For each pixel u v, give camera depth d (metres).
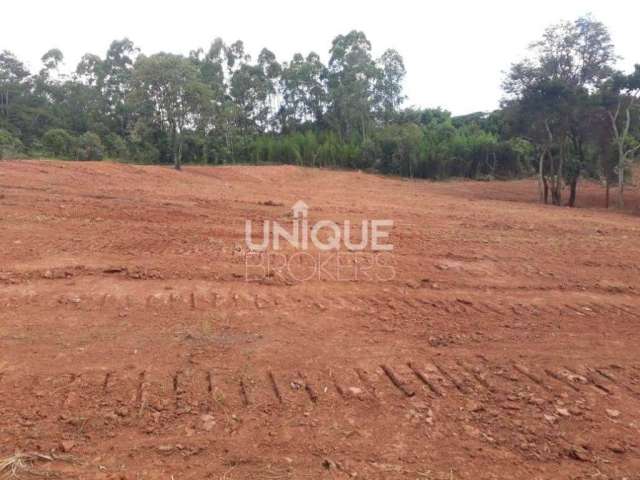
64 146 27.92
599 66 18.36
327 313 5.26
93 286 5.75
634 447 3.19
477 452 3.08
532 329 5.05
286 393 3.66
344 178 27.20
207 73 41.94
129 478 2.74
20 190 11.55
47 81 40.53
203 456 2.95
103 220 9.21
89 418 3.26
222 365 4.02
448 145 36.53
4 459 2.84
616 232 11.05
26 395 3.49
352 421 3.36
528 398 3.72
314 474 2.83
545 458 3.05
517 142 24.62
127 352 4.18
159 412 3.36
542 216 13.80
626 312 5.64
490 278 6.78
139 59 22.02
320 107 46.41
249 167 27.08
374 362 4.20
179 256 7.18
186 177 19.25
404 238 9.17
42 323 4.70
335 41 43.03
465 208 15.29
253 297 5.64
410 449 3.09
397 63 44.66
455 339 4.71
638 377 4.14
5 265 6.31
